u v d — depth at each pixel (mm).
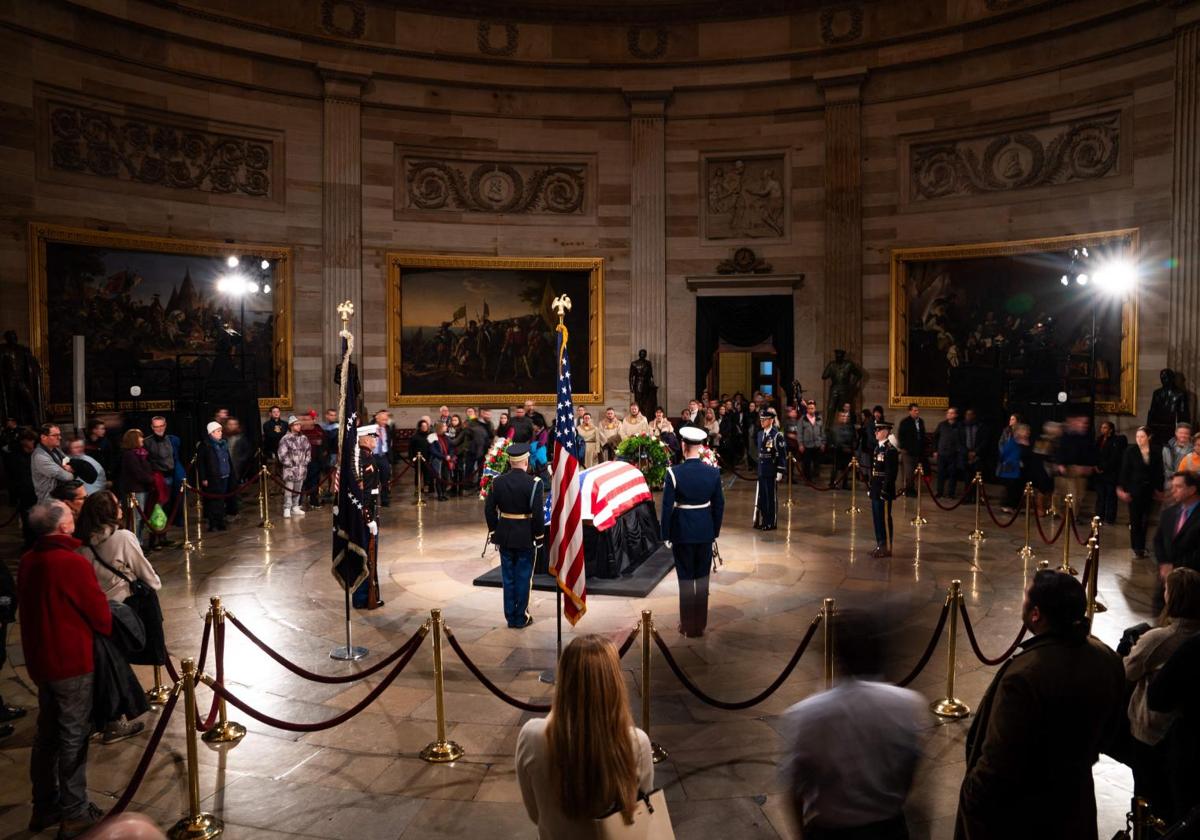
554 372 23766
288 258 21375
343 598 10352
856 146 22062
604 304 23750
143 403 19016
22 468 11812
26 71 17422
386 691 7570
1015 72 20047
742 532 14188
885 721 2867
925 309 21531
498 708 7199
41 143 17766
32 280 17500
